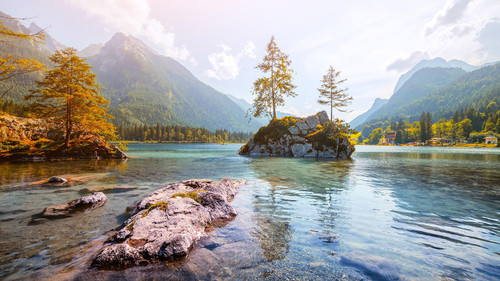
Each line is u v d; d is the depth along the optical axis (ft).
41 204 26.23
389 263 13.15
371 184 39.93
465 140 476.13
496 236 17.46
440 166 75.36
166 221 18.28
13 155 82.07
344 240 16.46
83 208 24.76
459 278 11.69
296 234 17.56
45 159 86.12
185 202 22.44
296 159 101.04
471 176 51.44
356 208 24.98
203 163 79.87
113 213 23.24
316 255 14.14
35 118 98.89
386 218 21.59
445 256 14.14
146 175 50.19
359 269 12.46
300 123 134.92
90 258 13.66
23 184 38.19
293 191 33.86
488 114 507.30
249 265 12.92
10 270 12.23
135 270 12.37
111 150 102.78
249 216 22.21
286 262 13.24
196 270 12.42
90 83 96.73
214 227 19.17
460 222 20.63
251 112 155.33
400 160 103.60
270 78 151.12
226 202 24.00
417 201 28.19
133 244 14.74
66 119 94.94
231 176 49.32
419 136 528.22
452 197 30.50
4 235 17.15
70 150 92.68
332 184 39.75
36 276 11.74
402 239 16.72
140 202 25.05
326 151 121.29
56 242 16.02
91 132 107.76
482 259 13.79
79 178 44.65
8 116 94.32
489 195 31.91
